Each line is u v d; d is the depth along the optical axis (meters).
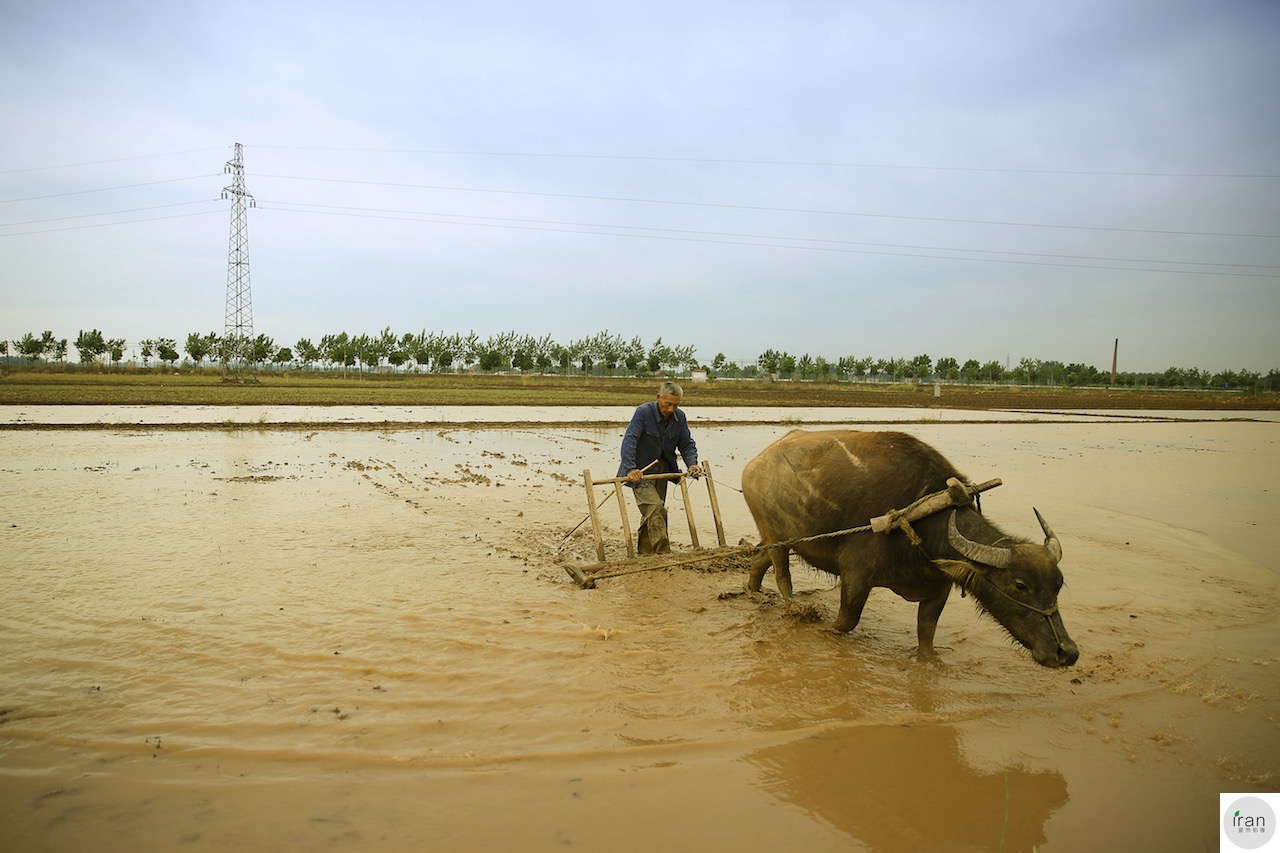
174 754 4.01
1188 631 6.50
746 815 3.73
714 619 6.49
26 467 13.20
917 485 5.70
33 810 3.50
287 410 28.44
